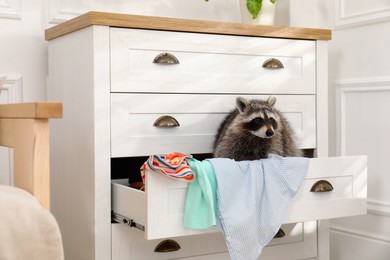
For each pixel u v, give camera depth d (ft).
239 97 6.14
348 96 8.11
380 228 7.63
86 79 5.92
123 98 5.90
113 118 5.85
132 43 5.93
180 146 6.25
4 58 7.01
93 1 7.55
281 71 6.86
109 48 5.81
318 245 7.09
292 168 5.67
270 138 6.16
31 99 7.17
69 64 6.37
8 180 7.03
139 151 6.00
